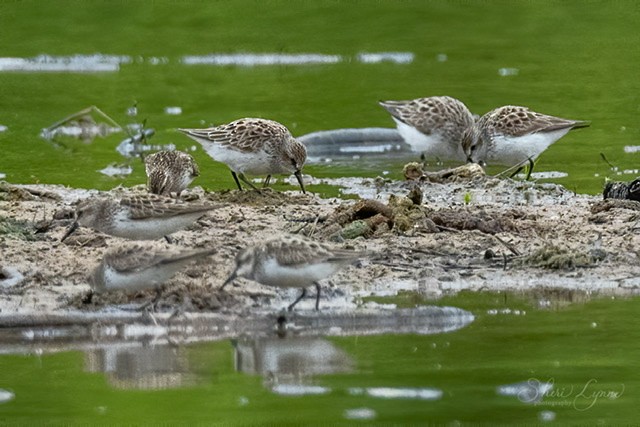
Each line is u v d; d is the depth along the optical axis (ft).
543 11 110.83
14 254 46.83
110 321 41.22
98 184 63.36
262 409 34.24
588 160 70.74
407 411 34.12
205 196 58.39
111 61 99.50
